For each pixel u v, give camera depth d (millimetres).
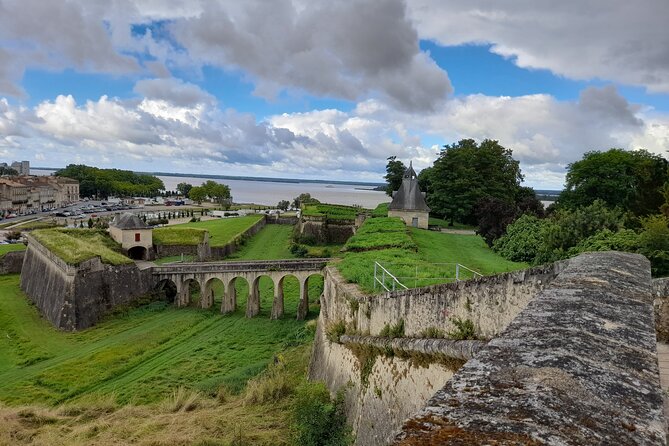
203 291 58531
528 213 61219
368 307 21672
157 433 24688
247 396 29547
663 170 41969
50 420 28625
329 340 27562
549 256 35906
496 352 5156
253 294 55281
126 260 58969
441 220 92000
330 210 106375
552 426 3539
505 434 3463
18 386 36031
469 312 13547
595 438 3441
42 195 173000
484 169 86562
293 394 29047
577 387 4207
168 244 81625
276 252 90125
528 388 4195
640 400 4051
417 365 16031
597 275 8742
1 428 26375
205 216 153625
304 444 21391
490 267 38656
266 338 46906
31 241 69125
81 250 56188
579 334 5504
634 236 29125
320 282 67562
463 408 3922
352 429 20859
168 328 49312
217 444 22734
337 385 24453
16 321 52531
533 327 5867
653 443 3424
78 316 50531
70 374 37812
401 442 3471
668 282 10656
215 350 43344
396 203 75938
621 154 69875
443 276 26672
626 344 5305
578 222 36031
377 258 33812
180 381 36219
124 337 47188
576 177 70062
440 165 85000
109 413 29844
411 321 17016
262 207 195875
